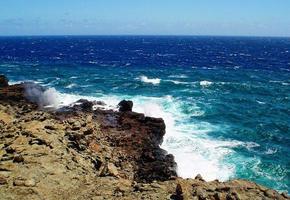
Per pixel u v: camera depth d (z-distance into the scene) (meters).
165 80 59.81
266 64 98.50
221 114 38.00
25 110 30.11
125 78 61.12
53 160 17.91
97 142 23.25
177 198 14.59
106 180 17.11
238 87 55.97
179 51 158.12
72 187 15.84
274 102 46.59
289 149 29.22
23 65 80.00
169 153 25.56
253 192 15.37
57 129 22.20
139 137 25.34
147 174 20.64
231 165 24.91
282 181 23.55
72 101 37.62
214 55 133.62
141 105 37.88
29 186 15.13
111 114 30.52
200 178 17.39
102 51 147.75
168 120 34.00
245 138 31.05
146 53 138.50
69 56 113.56
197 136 29.88
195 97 46.28
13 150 18.31
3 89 36.06
